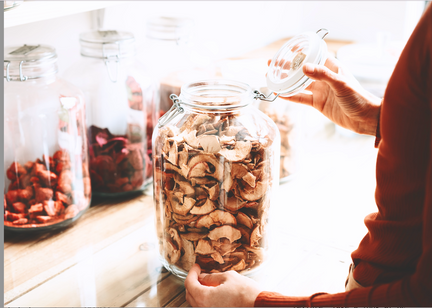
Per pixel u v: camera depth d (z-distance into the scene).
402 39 1.86
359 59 1.35
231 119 0.70
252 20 1.69
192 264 0.71
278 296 0.59
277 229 0.89
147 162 1.04
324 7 1.98
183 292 0.72
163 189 0.72
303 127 1.14
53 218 0.85
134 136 0.99
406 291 0.48
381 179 0.54
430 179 0.45
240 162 0.66
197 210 0.68
